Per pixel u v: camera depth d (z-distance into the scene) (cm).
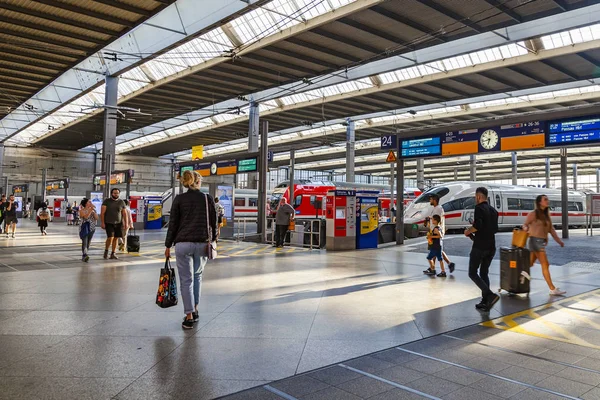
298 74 2748
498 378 364
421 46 2197
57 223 3550
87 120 4100
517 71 2552
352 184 3775
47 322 523
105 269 962
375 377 365
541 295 704
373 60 2444
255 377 363
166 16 2202
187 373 370
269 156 2009
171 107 3681
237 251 1392
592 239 1697
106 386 342
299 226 1642
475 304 634
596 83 2819
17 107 3578
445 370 381
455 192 2492
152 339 462
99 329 496
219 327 509
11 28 2094
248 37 2314
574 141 1210
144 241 1789
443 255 909
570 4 1727
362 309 600
